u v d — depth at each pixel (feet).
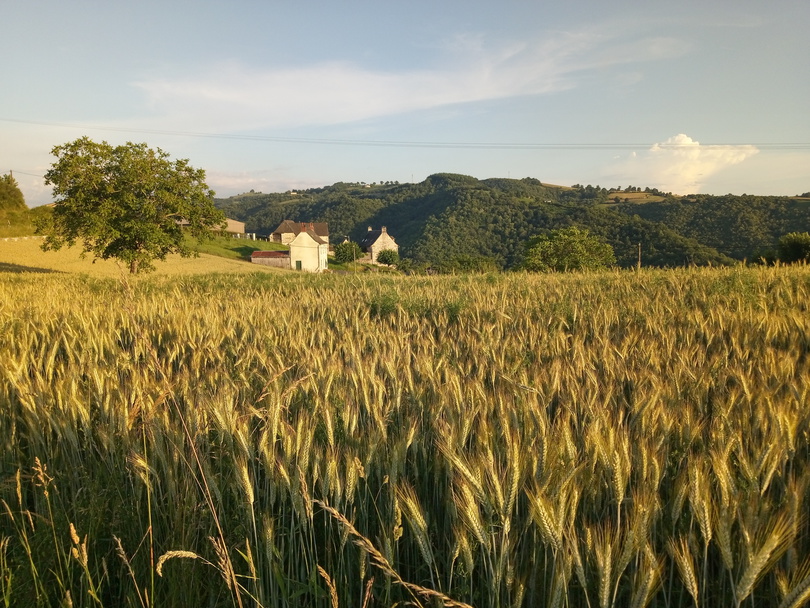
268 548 9.87
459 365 19.51
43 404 14.38
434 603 9.18
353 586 11.05
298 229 446.19
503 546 8.50
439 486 12.34
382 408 14.92
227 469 12.89
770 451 9.65
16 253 209.77
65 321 31.83
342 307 42.91
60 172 138.92
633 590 8.20
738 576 7.85
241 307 41.63
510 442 9.83
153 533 11.69
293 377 18.88
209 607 10.23
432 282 73.36
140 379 16.83
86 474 12.92
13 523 12.35
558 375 16.39
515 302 44.37
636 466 10.45
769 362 18.40
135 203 138.82
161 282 81.46
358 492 11.79
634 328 28.76
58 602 10.21
